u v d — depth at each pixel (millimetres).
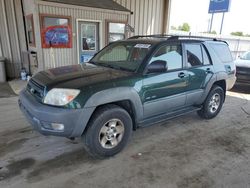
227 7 12219
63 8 7078
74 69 3467
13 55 8281
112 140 3100
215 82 4637
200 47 4250
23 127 3979
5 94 6164
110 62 3812
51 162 2963
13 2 7820
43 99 2779
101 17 7965
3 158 3006
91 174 2744
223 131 4164
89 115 2768
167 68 3582
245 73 7230
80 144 3443
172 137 3836
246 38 15602
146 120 3533
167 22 11203
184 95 3922
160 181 2658
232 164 3074
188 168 2939
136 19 10203
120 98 2977
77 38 7648
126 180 2654
